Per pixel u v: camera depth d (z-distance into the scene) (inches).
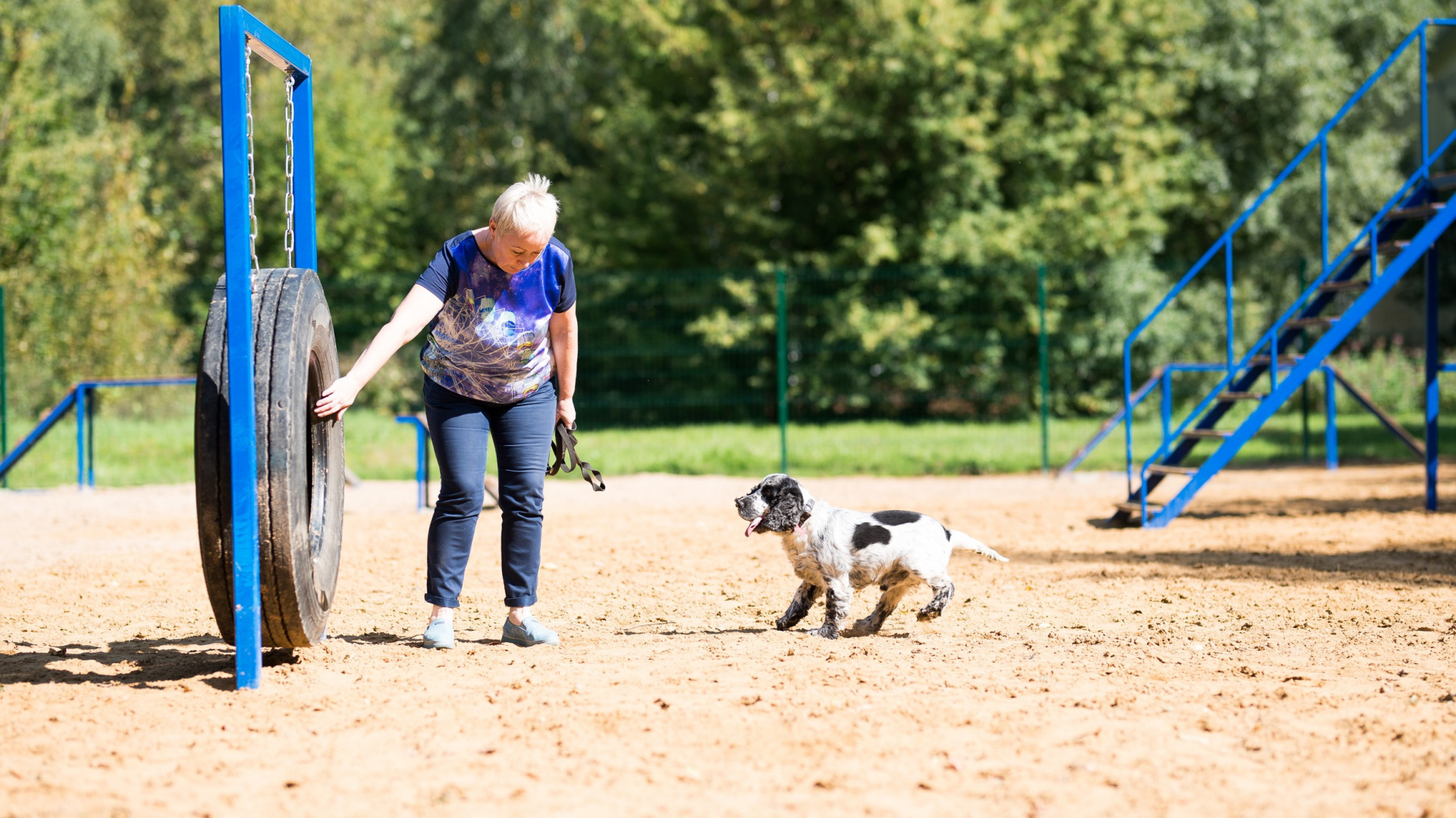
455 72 1541.6
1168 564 360.5
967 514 495.8
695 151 1193.4
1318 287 474.9
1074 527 453.4
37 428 581.3
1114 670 220.8
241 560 202.1
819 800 151.6
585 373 1047.0
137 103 1502.2
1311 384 1011.3
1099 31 1074.1
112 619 286.0
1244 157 1179.9
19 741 176.1
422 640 252.8
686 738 175.8
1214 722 184.1
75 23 1326.3
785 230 1085.1
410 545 415.2
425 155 1437.0
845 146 1055.0
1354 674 218.8
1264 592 311.4
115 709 194.7
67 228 949.2
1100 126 1092.5
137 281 939.3
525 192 215.9
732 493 590.9
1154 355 1034.7
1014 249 1000.9
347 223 1316.4
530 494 242.1
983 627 267.7
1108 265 1032.2
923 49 1001.5
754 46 1098.1
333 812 148.3
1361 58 1220.5
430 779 159.9
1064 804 150.2
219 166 1409.9
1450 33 1291.8
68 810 148.5
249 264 200.7
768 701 195.5
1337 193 1147.3
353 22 1609.3
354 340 1078.4
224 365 204.7
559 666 223.5
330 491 244.1
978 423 973.8
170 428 812.0
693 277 938.7
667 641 250.8
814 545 250.8
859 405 1018.7
